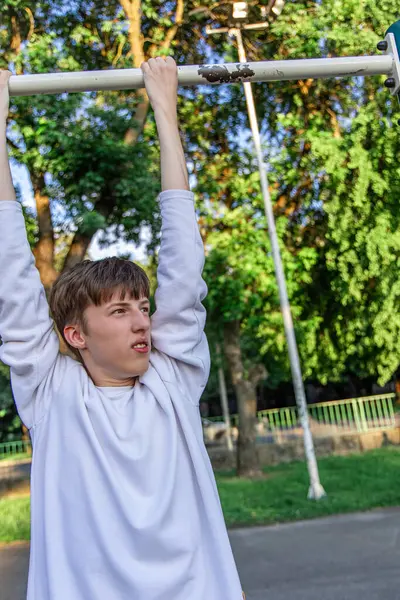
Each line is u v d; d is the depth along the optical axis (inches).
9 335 61.7
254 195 540.4
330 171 490.3
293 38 492.7
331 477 486.3
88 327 61.1
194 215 66.3
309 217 562.3
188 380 64.7
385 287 501.4
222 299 508.1
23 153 375.9
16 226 63.3
